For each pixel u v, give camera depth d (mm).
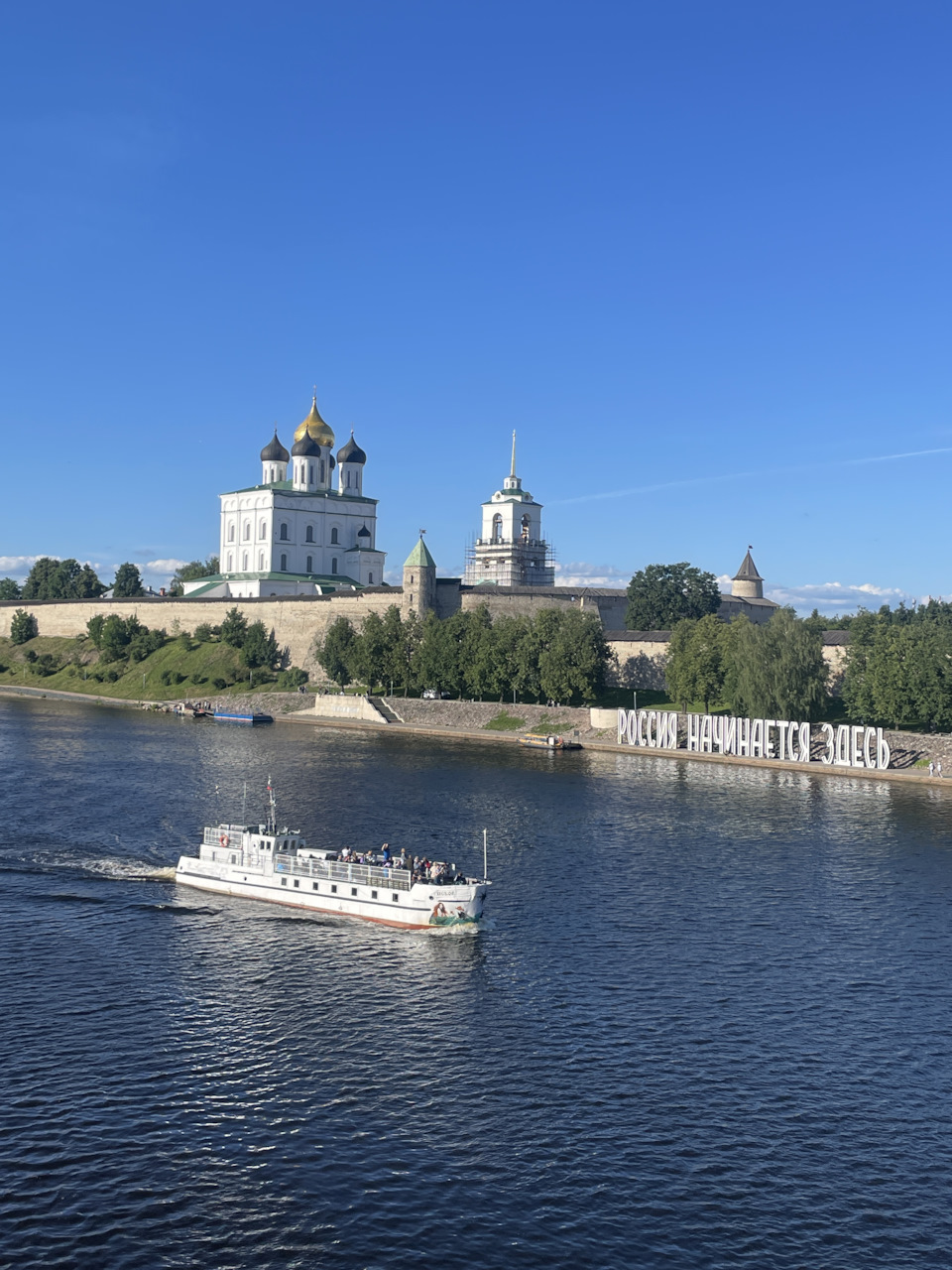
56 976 70438
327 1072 58500
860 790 136375
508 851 102250
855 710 161000
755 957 74812
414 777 142875
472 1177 49531
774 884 92000
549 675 194375
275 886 86312
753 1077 58375
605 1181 49375
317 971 72000
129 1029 63000
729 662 175500
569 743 176000
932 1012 66312
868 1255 45000
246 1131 52719
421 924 79750
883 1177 49969
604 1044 61906
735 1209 47594
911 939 78688
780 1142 52438
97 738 179500
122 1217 46312
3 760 152500
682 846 104812
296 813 117562
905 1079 58344
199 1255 44344
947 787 138375
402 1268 43875
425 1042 61906
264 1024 63969
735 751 163750
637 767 155750
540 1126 53500
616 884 91688
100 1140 51656
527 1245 45250
